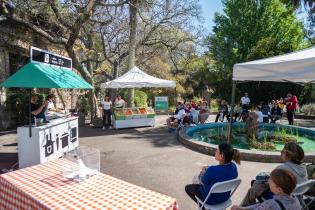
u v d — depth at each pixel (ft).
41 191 10.70
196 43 73.20
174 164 24.43
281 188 8.71
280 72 17.95
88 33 54.34
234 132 41.42
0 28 41.37
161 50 76.02
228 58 112.78
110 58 63.77
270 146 31.86
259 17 110.01
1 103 41.42
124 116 45.65
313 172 13.97
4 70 42.57
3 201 11.82
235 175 12.34
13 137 35.88
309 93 79.71
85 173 12.56
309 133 41.57
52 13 44.57
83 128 46.09
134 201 10.01
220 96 93.30
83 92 65.16
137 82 45.27
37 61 21.65
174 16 62.08
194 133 41.73
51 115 27.12
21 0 39.01
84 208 9.36
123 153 28.40
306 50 19.79
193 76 105.40
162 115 70.54
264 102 81.41
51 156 23.34
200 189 12.59
